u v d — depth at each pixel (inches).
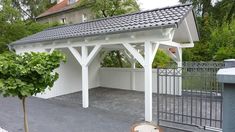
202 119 266.5
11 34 650.8
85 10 1079.6
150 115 281.1
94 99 422.3
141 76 506.9
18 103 380.8
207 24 741.3
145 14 356.8
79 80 518.3
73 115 306.8
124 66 647.8
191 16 350.0
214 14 839.7
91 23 444.1
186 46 414.3
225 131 77.7
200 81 271.6
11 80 138.5
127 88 531.8
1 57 151.0
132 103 385.7
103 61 636.1
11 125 258.2
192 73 253.1
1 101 393.1
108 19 423.5
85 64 359.9
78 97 445.4
